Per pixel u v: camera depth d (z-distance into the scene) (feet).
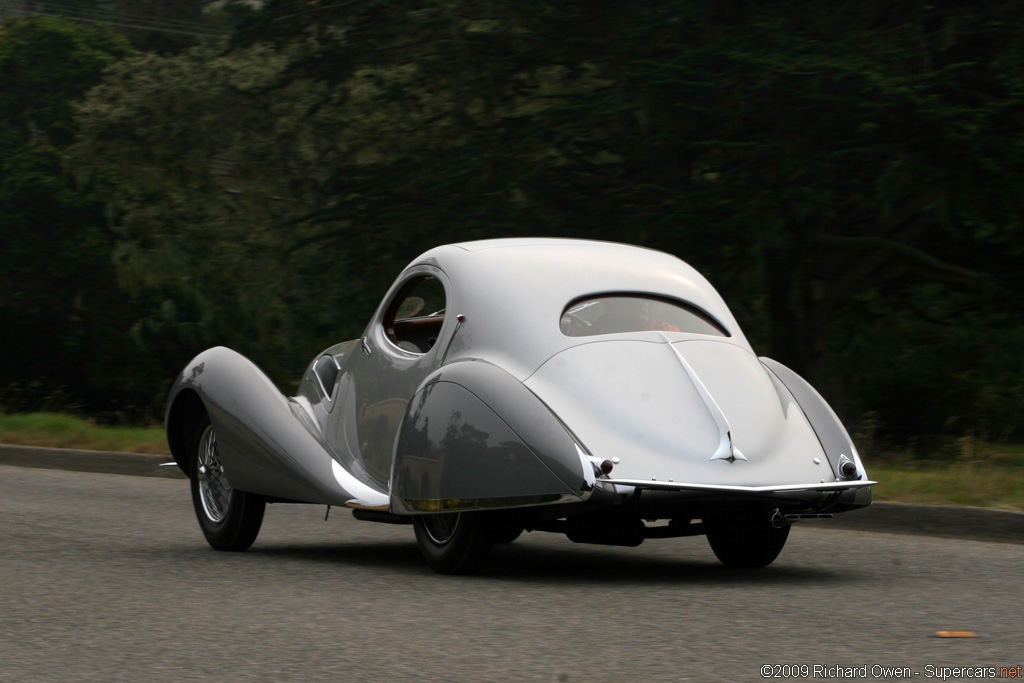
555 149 115.55
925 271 123.95
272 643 26.84
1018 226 98.99
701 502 32.89
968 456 77.77
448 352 37.83
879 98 95.71
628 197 110.73
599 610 30.63
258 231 173.68
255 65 168.86
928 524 50.44
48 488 67.31
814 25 108.68
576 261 38.86
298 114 158.30
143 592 33.99
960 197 100.37
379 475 39.81
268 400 42.24
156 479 75.00
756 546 39.19
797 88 97.50
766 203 99.76
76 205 239.09
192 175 179.22
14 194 238.48
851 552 44.06
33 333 251.60
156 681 23.44
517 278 37.68
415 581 35.73
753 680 23.24
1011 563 41.06
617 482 32.09
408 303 42.29
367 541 47.70
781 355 125.08
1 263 240.73
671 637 27.17
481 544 35.73
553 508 32.96
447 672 23.93
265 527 52.24
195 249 187.42
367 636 27.48
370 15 127.54
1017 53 98.63
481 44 123.65
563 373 34.76
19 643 27.09
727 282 114.73
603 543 36.22
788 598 32.60
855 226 117.60
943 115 93.86
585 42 118.62
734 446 33.78
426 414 35.81
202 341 225.97
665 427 33.78
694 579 36.65
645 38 109.09
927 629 28.17
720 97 101.24
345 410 42.93
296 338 174.29
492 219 114.62
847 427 124.16
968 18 101.81
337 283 132.67
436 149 127.34
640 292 38.27
